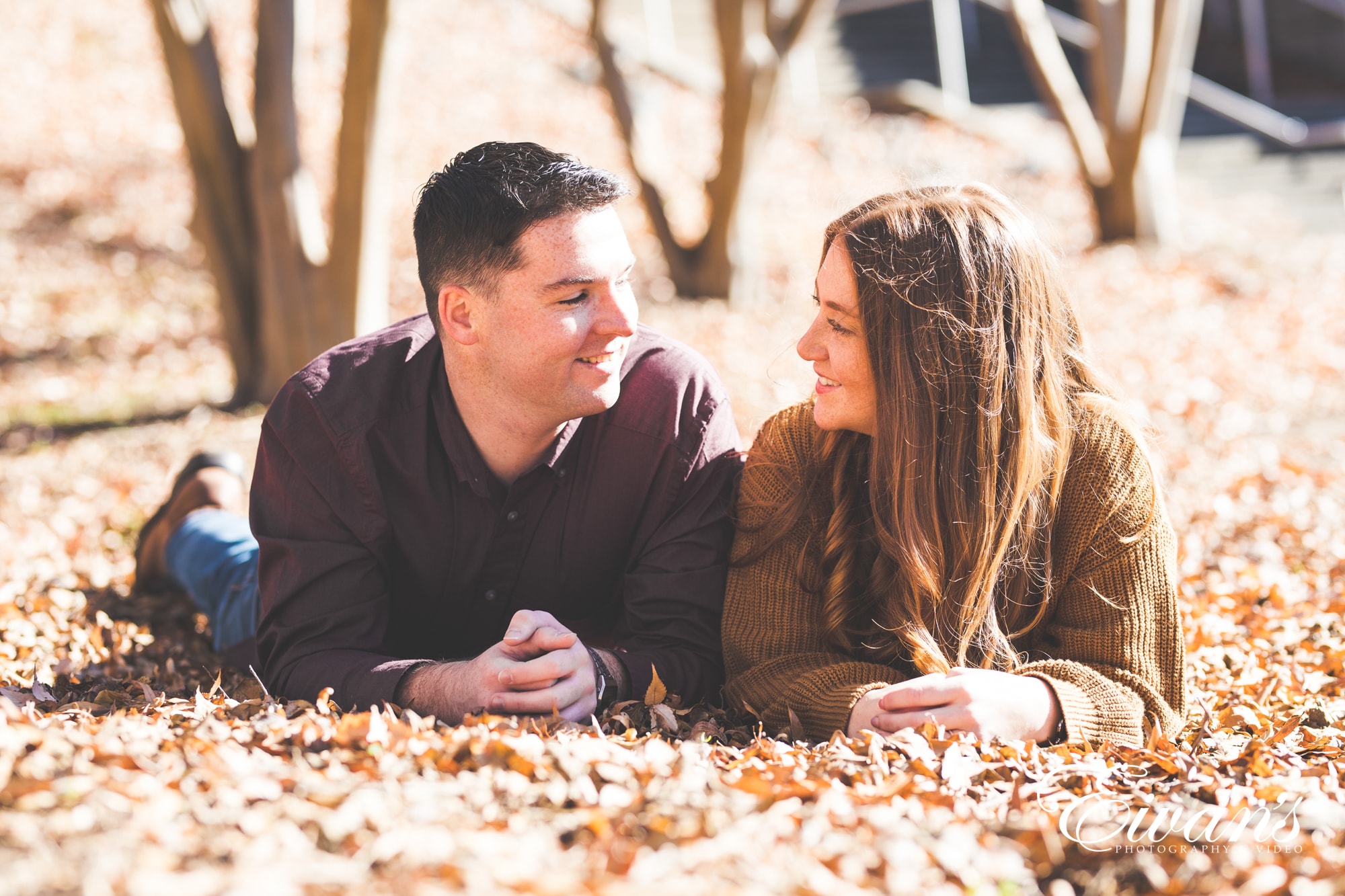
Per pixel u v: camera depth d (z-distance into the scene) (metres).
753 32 9.26
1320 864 1.57
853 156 13.33
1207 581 3.69
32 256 10.35
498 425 2.34
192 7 6.88
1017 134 14.05
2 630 3.04
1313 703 2.54
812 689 2.26
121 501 5.39
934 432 2.24
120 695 2.45
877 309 2.24
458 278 2.20
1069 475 2.30
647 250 11.01
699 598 2.48
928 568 2.24
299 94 13.62
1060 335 2.33
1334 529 4.45
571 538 2.49
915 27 16.23
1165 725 2.22
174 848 1.41
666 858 1.47
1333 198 13.12
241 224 7.17
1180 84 14.27
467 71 14.91
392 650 2.65
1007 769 1.97
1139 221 11.00
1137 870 1.61
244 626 2.91
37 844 1.38
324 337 7.00
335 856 1.46
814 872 1.47
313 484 2.38
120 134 13.00
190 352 8.88
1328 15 16.03
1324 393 7.34
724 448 2.53
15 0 15.82
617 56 9.90
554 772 1.80
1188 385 7.38
